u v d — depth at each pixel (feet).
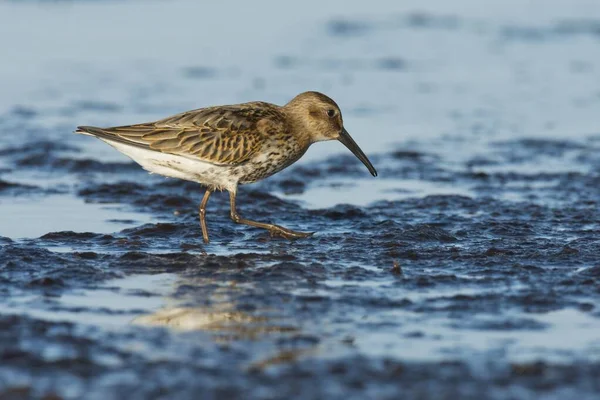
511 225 47.55
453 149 66.33
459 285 37.42
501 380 28.17
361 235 45.93
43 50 94.38
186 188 56.70
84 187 56.03
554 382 27.99
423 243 44.21
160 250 43.37
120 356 29.89
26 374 28.32
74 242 44.34
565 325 32.89
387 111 77.25
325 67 93.15
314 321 33.30
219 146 44.86
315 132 48.03
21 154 63.41
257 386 27.61
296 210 51.67
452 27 110.52
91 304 35.09
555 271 39.22
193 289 37.11
